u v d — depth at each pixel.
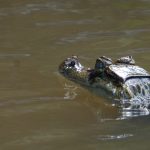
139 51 30.94
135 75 22.95
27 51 32.03
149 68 27.11
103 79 23.66
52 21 40.22
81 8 44.88
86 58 29.78
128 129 19.98
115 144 18.45
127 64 24.31
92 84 24.14
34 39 34.97
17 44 33.81
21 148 18.31
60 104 23.09
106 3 46.72
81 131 19.88
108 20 40.47
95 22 39.78
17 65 29.03
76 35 35.78
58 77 26.70
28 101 23.50
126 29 37.38
